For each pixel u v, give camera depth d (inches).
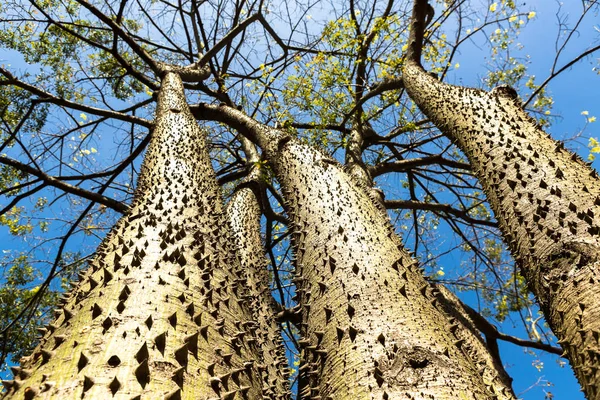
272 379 144.6
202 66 340.5
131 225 115.0
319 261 124.0
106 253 104.5
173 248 103.7
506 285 354.0
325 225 135.5
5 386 67.3
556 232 108.2
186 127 200.7
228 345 86.0
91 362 64.8
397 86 291.0
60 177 299.1
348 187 157.3
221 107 293.1
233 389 75.8
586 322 90.2
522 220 118.6
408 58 263.9
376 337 90.7
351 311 100.2
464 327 191.8
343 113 313.6
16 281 324.8
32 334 312.8
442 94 195.5
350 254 119.0
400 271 112.8
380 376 80.9
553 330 105.2
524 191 123.5
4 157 250.2
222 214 147.8
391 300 100.7
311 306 115.9
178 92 260.4
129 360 65.7
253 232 235.9
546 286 104.3
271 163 208.8
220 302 97.3
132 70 315.9
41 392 60.3
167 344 72.4
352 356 89.4
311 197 154.6
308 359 109.3
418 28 268.8
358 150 305.6
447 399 74.2
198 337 79.3
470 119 165.3
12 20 311.7
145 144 309.3
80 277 104.2
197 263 103.5
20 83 273.4
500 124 152.6
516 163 132.1
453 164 343.6
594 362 85.4
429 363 82.2
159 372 65.4
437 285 221.9
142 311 78.4
